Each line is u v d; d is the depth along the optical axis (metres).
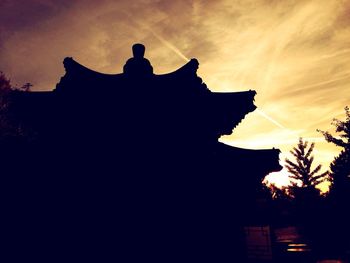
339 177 24.84
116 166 6.11
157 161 6.17
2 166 5.95
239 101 6.66
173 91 6.41
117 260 5.68
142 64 6.55
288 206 26.33
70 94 6.25
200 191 6.20
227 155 6.46
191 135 6.43
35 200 5.91
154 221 5.93
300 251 12.88
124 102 6.24
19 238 5.71
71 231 5.82
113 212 5.94
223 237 6.05
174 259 5.76
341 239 22.66
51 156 6.17
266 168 6.44
